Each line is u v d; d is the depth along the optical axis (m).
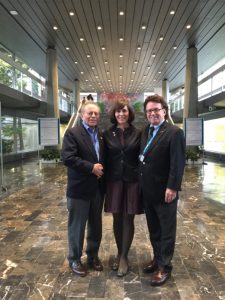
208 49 14.32
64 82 24.64
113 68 19.03
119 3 9.24
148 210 2.83
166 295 2.54
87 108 2.86
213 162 14.19
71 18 10.45
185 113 14.00
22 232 4.22
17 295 2.56
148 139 2.78
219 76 16.97
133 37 12.55
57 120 12.83
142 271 3.00
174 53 15.19
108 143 2.91
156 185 2.70
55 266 3.13
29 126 19.41
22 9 9.69
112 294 2.57
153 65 18.11
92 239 3.02
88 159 2.80
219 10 9.72
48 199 6.33
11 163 14.52
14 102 14.27
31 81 18.08
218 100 13.57
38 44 13.57
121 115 2.88
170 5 9.36
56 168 12.02
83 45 13.74
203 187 7.62
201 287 2.68
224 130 15.41
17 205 5.82
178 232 4.18
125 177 2.87
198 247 3.63
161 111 2.72
